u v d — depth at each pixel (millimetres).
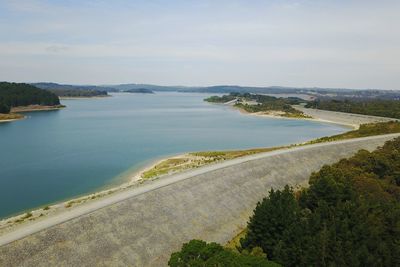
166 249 43719
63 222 40375
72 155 105500
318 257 32094
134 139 137625
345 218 36719
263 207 39844
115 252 39969
